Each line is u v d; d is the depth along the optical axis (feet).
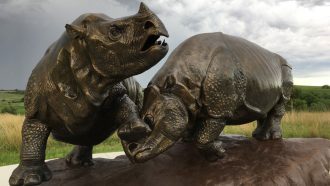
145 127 8.90
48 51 9.79
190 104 10.03
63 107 9.11
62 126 9.57
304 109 52.90
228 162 10.86
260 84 11.62
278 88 12.70
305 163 11.33
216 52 10.64
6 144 29.09
